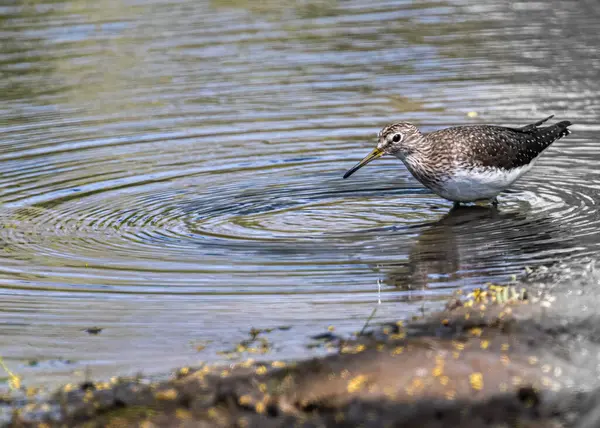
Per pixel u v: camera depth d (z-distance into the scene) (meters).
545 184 17.03
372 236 14.76
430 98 21.97
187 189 17.20
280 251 14.17
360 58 25.09
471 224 15.13
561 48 25.36
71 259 13.98
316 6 30.50
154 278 13.24
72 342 11.39
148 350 11.11
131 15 29.44
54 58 25.34
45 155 19.11
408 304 12.04
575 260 13.11
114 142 19.84
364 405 9.20
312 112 21.38
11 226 15.39
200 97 22.48
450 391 9.38
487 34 26.97
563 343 10.33
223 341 11.26
